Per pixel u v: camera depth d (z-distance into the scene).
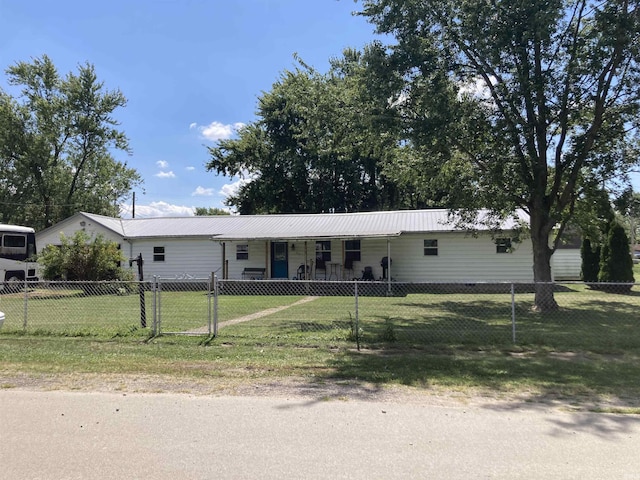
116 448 3.86
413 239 21.19
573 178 12.53
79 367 6.66
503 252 20.16
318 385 5.78
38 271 22.36
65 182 38.75
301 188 39.06
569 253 27.16
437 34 12.06
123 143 40.66
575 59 11.23
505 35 11.02
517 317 11.66
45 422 4.47
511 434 4.12
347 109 13.53
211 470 3.46
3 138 36.03
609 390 5.49
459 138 12.09
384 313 12.59
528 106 11.84
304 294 18.81
